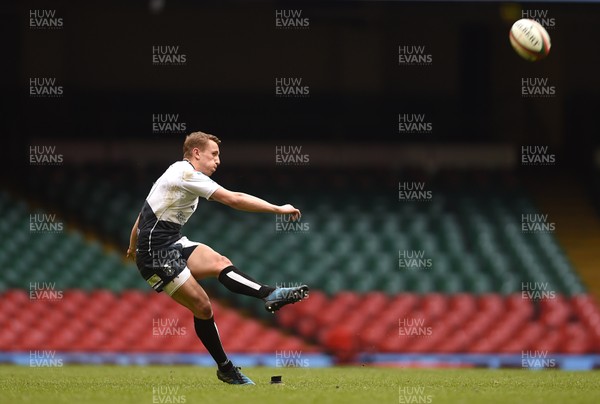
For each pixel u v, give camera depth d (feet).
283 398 78.48
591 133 314.14
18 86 286.25
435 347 199.82
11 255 235.20
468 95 310.04
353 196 282.97
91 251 239.50
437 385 98.53
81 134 291.58
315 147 299.17
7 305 201.57
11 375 117.60
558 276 244.22
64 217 263.90
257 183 285.02
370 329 202.69
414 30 307.58
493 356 198.29
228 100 299.99
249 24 299.79
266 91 301.84
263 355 192.03
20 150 284.00
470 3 226.38
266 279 229.66
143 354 192.65
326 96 304.09
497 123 308.19
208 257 92.58
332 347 185.68
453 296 217.15
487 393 86.89
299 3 228.02
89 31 291.17
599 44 313.73
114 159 286.46
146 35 295.28
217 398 78.59
